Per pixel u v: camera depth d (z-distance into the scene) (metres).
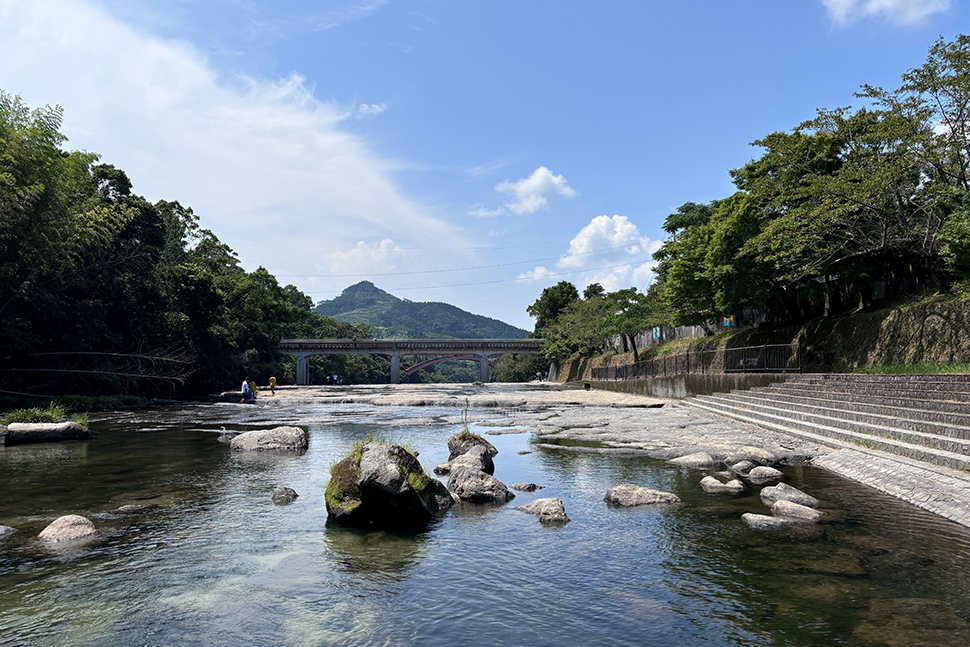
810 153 25.98
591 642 4.45
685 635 4.53
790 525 7.58
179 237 66.19
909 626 4.57
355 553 6.72
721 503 8.87
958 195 18.00
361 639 4.55
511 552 6.69
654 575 5.87
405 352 105.19
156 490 10.22
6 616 5.02
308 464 12.88
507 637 4.55
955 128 18.41
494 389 65.94
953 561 6.10
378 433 18.31
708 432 16.84
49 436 17.06
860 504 8.64
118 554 6.74
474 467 10.18
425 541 7.17
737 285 28.05
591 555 6.53
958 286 18.92
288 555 6.68
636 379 43.59
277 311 77.44
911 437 11.25
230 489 10.29
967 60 17.47
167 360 35.78
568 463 12.60
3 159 24.84
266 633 4.67
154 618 4.97
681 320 36.19
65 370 30.19
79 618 4.98
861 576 5.71
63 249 31.31
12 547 7.00
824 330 26.92
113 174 43.06
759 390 23.72
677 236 47.78
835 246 23.62
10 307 29.23
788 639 4.40
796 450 13.19
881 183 19.53
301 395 42.91
